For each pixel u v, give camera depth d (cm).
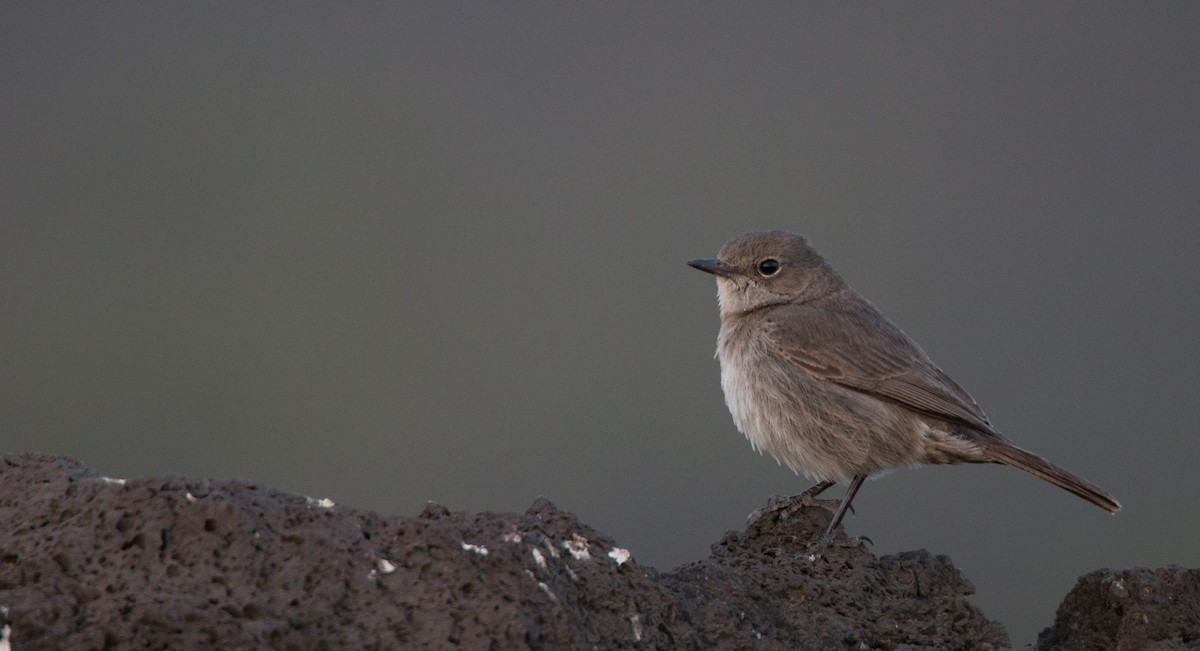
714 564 768
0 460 668
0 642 530
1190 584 752
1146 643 729
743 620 716
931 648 753
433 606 591
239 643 546
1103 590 761
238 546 586
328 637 568
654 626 668
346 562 595
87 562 576
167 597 563
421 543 614
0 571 579
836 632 742
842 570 805
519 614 594
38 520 600
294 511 620
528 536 656
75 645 532
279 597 579
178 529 588
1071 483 926
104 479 625
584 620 635
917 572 810
